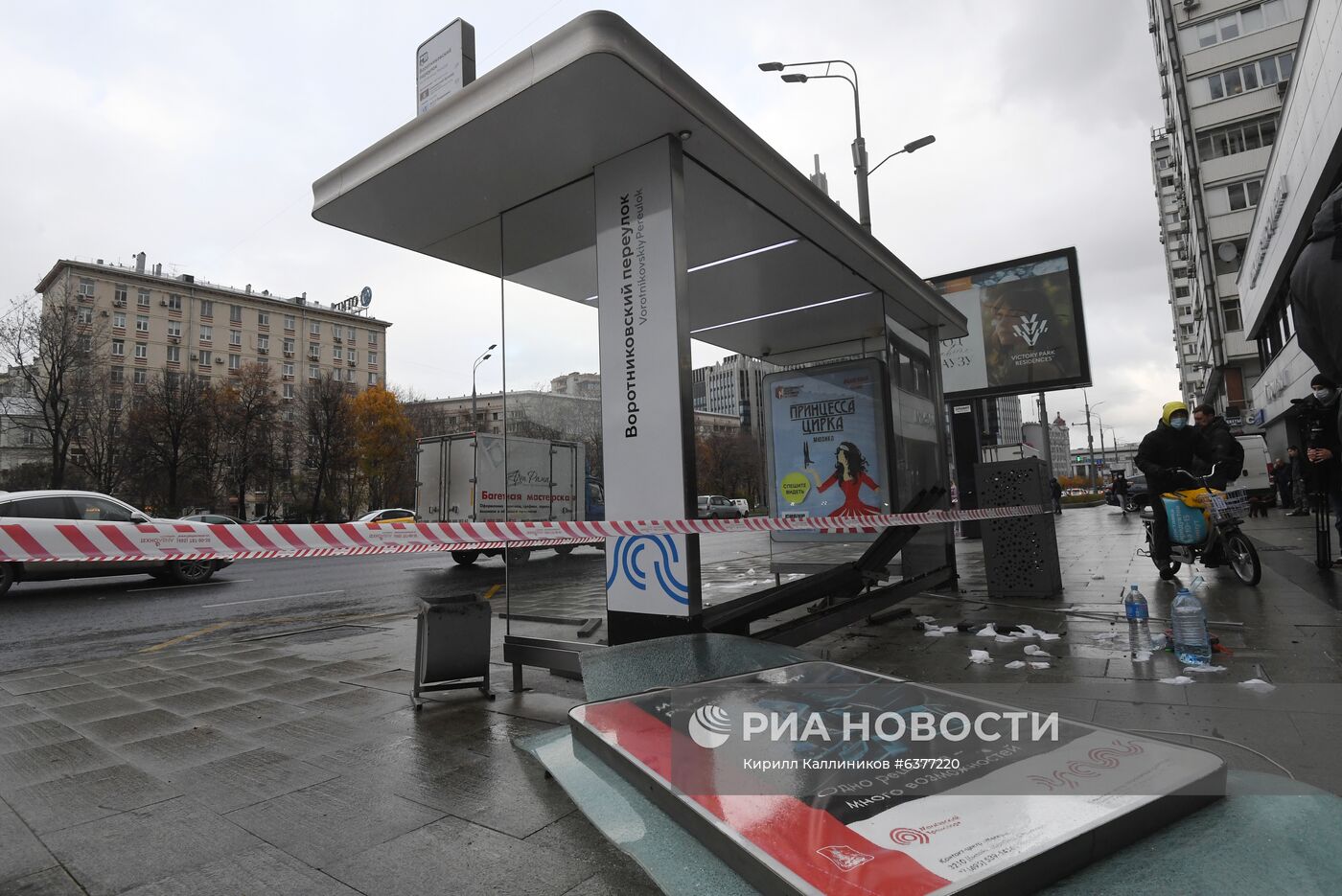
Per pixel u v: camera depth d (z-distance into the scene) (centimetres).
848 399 790
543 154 450
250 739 375
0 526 243
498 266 627
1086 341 1675
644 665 350
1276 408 2511
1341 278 215
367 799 285
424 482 1744
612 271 457
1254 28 3669
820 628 509
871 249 644
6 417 4272
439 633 423
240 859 238
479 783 298
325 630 750
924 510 686
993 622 605
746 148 456
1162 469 742
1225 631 512
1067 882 173
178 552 277
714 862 199
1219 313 3766
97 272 7012
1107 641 506
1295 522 1534
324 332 8738
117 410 4450
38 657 667
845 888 166
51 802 292
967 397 1775
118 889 221
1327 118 1545
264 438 4903
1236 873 172
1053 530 745
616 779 258
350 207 515
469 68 476
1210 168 3794
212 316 7788
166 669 572
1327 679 384
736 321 770
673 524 409
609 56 354
